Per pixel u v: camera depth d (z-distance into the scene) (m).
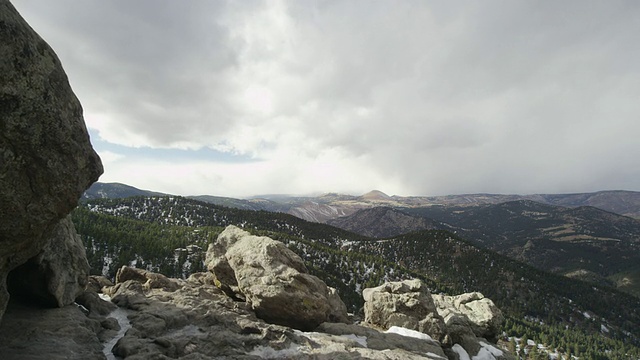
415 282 37.97
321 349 22.06
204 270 154.62
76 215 179.25
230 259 33.41
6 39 10.78
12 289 18.61
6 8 11.02
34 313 17.92
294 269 31.08
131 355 16.70
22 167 11.92
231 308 28.95
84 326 18.25
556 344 182.50
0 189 11.25
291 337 22.89
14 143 11.44
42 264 18.08
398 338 27.94
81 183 14.66
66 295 19.86
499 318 45.44
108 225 181.88
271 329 22.97
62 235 20.25
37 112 11.98
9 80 10.89
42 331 16.12
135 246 156.38
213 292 34.25
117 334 19.75
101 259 137.88
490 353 35.72
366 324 37.03
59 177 13.30
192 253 174.88
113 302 25.31
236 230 38.44
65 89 13.48
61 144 13.19
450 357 32.53
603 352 185.88
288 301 28.70
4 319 16.47
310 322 29.55
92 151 15.27
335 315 33.47
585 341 195.12
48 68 12.53
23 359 13.70
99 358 15.93
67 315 18.39
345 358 20.73
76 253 21.38
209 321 23.31
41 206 13.02
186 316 23.14
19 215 12.27
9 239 12.47
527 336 190.38
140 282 31.00
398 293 37.38
